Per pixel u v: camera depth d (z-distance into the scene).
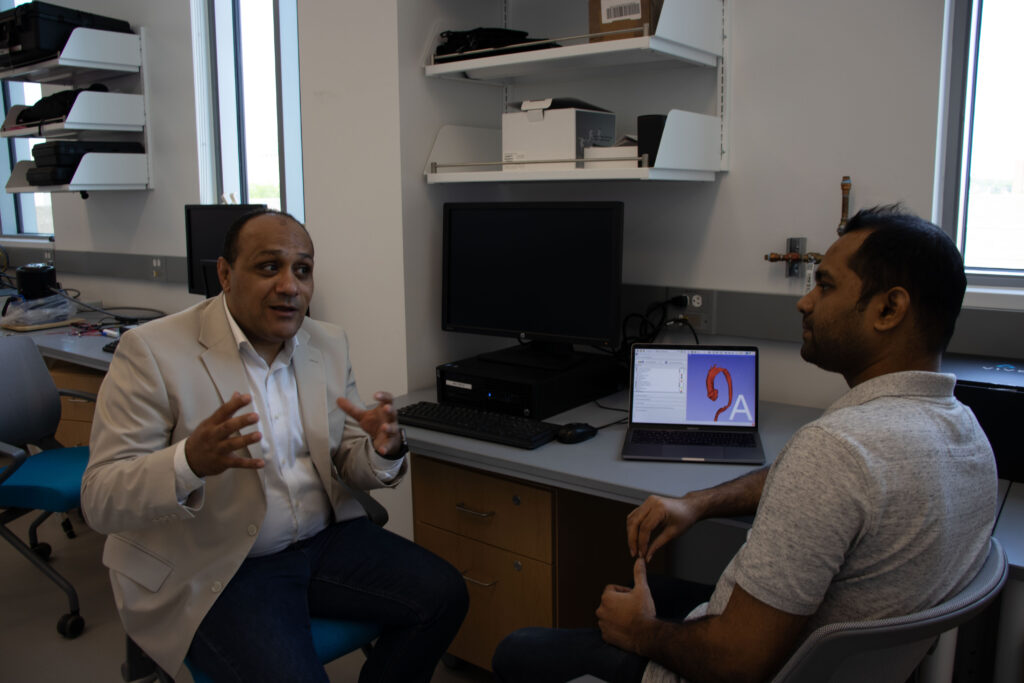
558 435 1.87
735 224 2.23
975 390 1.64
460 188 2.51
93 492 1.47
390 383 2.47
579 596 2.03
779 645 0.99
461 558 2.10
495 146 2.63
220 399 1.58
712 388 1.90
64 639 2.37
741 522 1.52
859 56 1.97
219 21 3.45
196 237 3.18
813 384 2.15
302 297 1.59
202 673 1.45
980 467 1.02
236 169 3.58
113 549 1.58
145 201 3.82
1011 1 1.86
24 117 3.72
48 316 3.56
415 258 2.39
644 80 2.34
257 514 1.57
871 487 0.93
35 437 2.60
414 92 2.33
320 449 1.70
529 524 1.94
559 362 2.21
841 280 1.07
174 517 1.44
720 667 1.04
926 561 0.95
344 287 2.53
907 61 1.91
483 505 2.03
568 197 2.55
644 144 1.96
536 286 2.21
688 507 1.43
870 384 1.04
